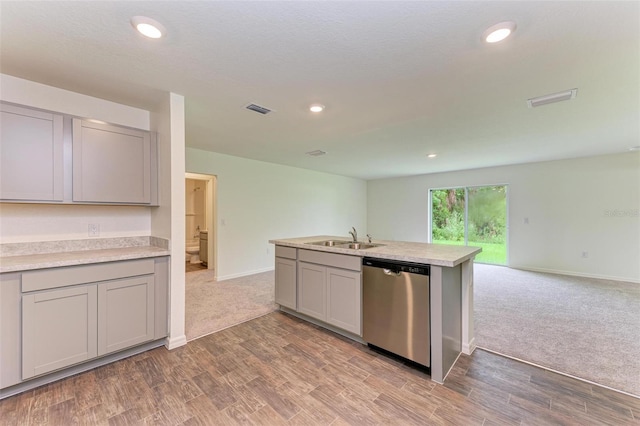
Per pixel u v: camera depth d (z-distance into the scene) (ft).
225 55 5.98
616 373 6.76
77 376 6.63
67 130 7.14
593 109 8.98
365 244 10.12
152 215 9.23
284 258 10.75
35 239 7.39
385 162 18.52
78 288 6.54
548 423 5.20
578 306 11.53
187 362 7.32
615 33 5.16
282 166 19.77
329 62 6.26
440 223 23.31
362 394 6.08
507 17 4.75
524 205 18.84
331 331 9.33
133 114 8.82
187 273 18.10
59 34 5.24
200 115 9.68
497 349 8.00
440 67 6.46
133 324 7.38
